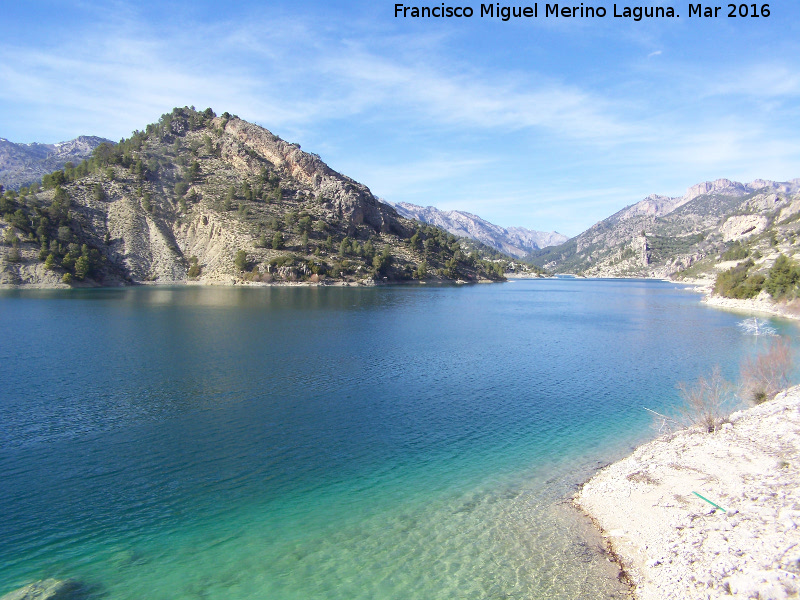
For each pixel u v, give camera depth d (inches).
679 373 1691.7
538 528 696.4
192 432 1075.3
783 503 628.4
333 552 649.0
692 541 600.4
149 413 1190.3
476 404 1309.1
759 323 3186.5
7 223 5890.8
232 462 927.7
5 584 585.0
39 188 7564.0
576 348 2192.4
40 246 5915.4
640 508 714.2
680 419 1147.3
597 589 563.5
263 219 7573.8
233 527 711.1
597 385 1517.0
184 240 7411.4
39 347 1973.4
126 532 697.6
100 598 557.6
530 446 1015.6
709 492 715.4
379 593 565.6
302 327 2696.9
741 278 4840.1
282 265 6599.4
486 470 898.7
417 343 2267.5
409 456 963.3
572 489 816.3
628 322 3255.4
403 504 773.9
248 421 1150.3
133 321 2790.4
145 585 582.6
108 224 7003.0
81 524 716.0
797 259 5585.6
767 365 1337.4
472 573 598.9
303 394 1376.7
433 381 1549.0
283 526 713.6
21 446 986.7
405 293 5900.6
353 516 739.4
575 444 1024.9
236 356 1865.2
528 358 1947.6
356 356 1919.3
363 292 5836.6
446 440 1048.8
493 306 4456.2
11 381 1455.5
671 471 802.8
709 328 2935.5
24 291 5073.8
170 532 698.2
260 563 626.8
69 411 1192.2
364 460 943.7
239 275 6471.5
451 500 784.9
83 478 855.7
